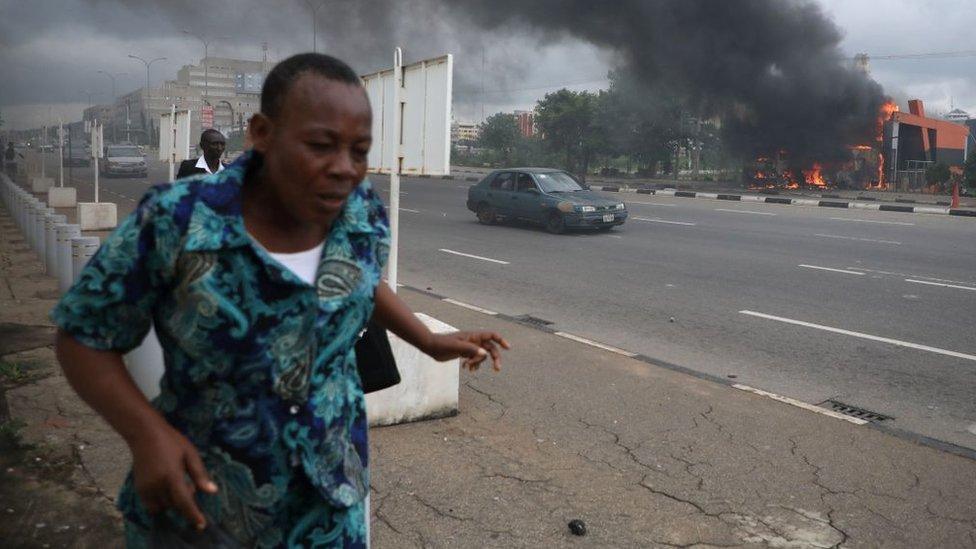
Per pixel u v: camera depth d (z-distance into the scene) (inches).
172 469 53.9
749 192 1314.0
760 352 270.7
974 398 224.8
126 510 63.8
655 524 143.3
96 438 171.2
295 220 59.1
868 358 264.1
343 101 55.5
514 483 157.1
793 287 390.3
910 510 152.9
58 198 810.8
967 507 154.9
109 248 55.2
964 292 379.6
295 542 61.4
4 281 362.3
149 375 153.0
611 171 1899.6
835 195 1251.8
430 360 187.8
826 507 153.1
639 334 295.1
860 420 201.2
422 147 167.0
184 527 59.2
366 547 68.2
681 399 213.5
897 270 443.2
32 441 167.8
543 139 1978.3
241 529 59.0
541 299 360.2
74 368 55.5
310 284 57.4
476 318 311.0
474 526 139.3
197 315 55.5
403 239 578.6
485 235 605.9
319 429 60.4
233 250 55.4
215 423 57.6
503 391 215.5
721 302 354.0
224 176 57.0
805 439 187.0
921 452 181.5
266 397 57.7
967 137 1743.4
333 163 55.4
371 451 169.2
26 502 141.6
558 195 628.1
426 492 151.4
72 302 54.6
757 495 156.9
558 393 215.3
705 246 544.1
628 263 467.2
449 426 186.9
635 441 182.5
